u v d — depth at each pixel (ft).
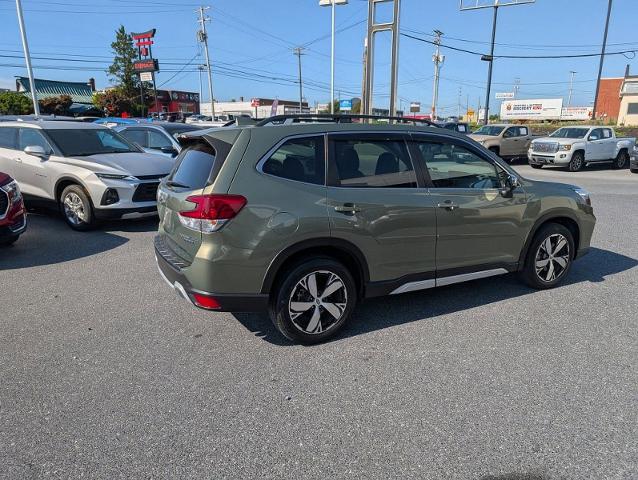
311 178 12.25
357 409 10.05
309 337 12.70
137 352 12.49
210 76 153.79
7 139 28.91
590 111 242.58
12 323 14.26
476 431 9.32
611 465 8.40
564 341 13.03
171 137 37.01
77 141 28.07
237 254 11.48
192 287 11.81
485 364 11.83
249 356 12.28
